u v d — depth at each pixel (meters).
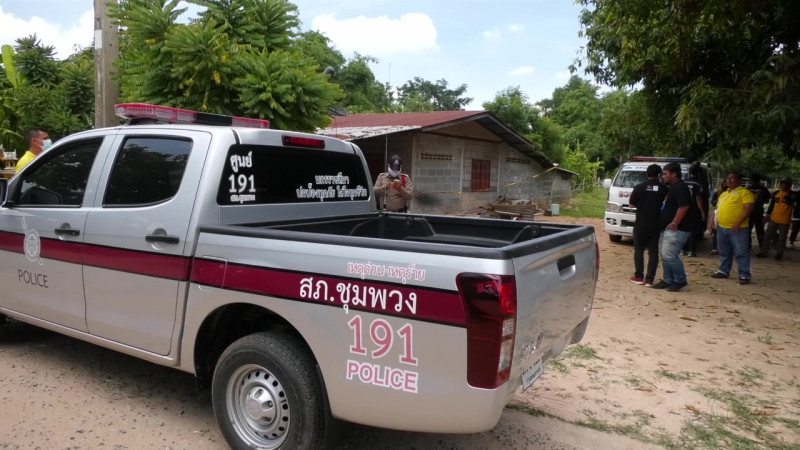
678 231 7.72
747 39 8.45
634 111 13.06
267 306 2.90
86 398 3.87
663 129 11.72
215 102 6.99
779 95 6.43
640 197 8.04
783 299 7.52
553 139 28.88
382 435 3.51
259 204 3.64
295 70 7.34
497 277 2.37
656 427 3.76
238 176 3.48
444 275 2.45
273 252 2.90
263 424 3.05
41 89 13.03
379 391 2.62
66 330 3.94
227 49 6.90
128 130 3.74
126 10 7.02
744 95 7.13
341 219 4.24
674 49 8.48
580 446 3.47
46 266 3.98
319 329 2.74
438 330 2.46
